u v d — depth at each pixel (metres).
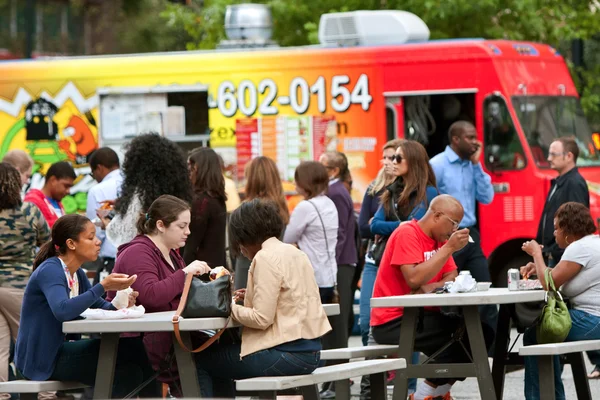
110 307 14.54
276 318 13.30
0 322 16.70
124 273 14.30
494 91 26.84
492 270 26.89
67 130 29.31
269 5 35.88
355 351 15.45
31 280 13.95
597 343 15.41
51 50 63.12
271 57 28.12
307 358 13.36
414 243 15.62
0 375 16.52
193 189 17.81
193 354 13.89
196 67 28.64
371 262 18.95
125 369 14.62
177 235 14.55
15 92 29.56
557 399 16.19
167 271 14.50
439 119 27.39
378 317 16.09
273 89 28.09
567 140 20.86
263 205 13.66
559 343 15.13
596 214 26.75
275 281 13.18
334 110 27.70
